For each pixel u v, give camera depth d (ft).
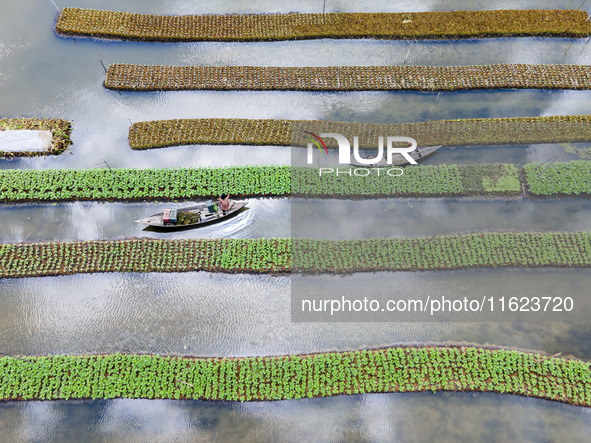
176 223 69.10
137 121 81.56
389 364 60.95
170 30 91.40
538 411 58.39
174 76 85.56
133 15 93.20
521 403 58.95
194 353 61.93
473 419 58.03
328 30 92.27
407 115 82.99
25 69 86.74
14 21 93.04
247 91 85.35
